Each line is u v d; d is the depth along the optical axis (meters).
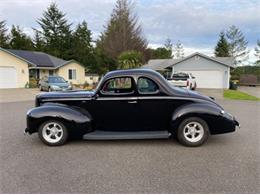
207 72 29.53
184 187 3.62
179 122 5.54
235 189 3.55
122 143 5.85
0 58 26.97
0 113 10.54
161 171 4.19
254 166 4.38
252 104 13.72
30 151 5.36
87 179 3.93
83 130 5.71
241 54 55.06
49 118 5.66
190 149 5.37
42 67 31.06
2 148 5.57
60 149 5.48
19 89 25.84
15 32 53.00
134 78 5.71
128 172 4.17
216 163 4.54
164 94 5.68
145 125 5.86
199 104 5.57
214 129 5.62
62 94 6.02
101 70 47.38
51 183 3.80
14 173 4.18
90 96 5.80
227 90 26.08
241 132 6.90
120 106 5.76
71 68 36.16
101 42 49.44
